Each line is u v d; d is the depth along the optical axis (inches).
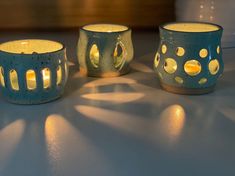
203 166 11.2
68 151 11.8
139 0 23.3
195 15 21.2
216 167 11.1
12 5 22.9
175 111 14.4
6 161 11.3
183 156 11.6
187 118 13.9
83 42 16.8
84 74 17.6
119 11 23.5
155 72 16.7
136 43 22.2
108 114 14.1
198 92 15.7
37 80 14.1
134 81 17.1
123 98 15.4
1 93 15.1
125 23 23.7
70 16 23.4
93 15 23.5
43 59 13.9
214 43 15.1
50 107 14.5
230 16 20.9
